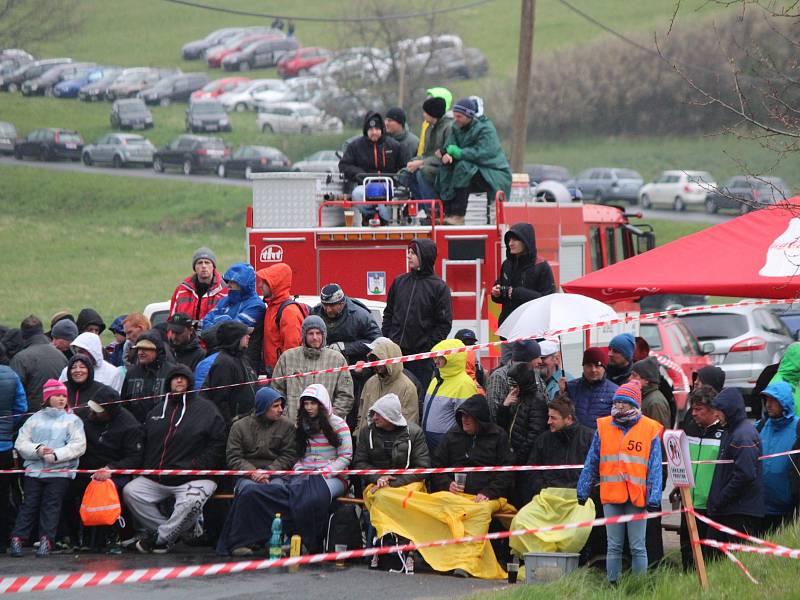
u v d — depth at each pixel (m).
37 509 38.00
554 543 33.19
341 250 53.38
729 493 31.22
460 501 35.28
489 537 30.02
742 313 73.56
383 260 53.09
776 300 37.94
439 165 53.59
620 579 30.19
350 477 39.12
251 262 53.78
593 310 38.75
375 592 31.98
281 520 36.66
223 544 37.06
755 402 43.94
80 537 39.50
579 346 57.38
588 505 33.50
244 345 39.88
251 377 40.12
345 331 42.69
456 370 38.78
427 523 35.47
